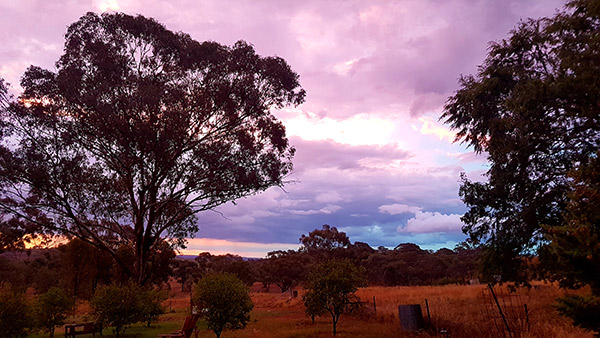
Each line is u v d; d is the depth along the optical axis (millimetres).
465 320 13344
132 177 25953
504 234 17516
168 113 23281
